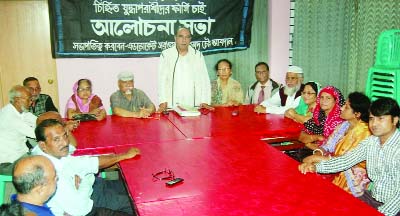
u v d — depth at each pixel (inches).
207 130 134.4
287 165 99.5
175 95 178.5
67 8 202.2
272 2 230.1
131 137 127.3
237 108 173.3
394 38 144.6
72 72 210.5
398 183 95.8
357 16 184.9
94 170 104.0
